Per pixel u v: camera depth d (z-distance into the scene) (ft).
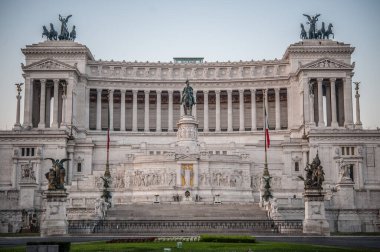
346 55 517.55
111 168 408.67
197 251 151.33
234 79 530.27
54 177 241.35
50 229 235.61
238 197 392.27
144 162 400.67
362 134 427.74
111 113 528.63
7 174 422.41
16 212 318.45
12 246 178.60
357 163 422.82
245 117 547.49
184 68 540.52
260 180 402.31
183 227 255.50
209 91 538.47
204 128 527.81
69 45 519.60
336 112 506.89
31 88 490.08
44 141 429.79
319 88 496.23
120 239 198.18
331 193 343.46
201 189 389.60
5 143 426.51
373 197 347.97
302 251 153.17
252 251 151.43
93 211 312.50
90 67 529.86
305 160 439.63
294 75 514.27
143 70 538.06
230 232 245.24
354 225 320.29
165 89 534.78
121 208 321.52
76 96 507.71
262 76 531.91
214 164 396.16
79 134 503.20
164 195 387.55
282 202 329.72
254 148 449.89
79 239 212.02
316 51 517.14
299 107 509.76
